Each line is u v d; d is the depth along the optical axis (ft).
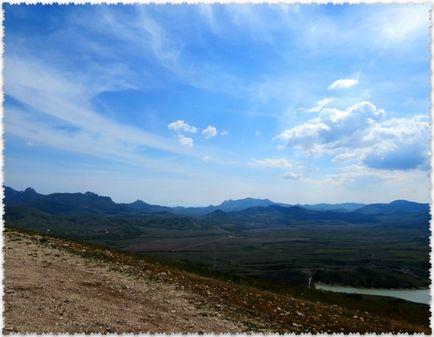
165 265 94.02
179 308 50.55
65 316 41.98
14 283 50.60
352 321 61.72
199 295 58.95
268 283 101.30
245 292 70.38
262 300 64.44
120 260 79.36
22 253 68.28
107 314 44.52
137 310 47.70
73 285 54.29
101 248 97.35
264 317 52.29
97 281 57.93
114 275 63.52
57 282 54.29
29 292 48.08
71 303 46.57
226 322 47.01
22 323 38.24
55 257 69.97
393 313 86.48
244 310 54.39
